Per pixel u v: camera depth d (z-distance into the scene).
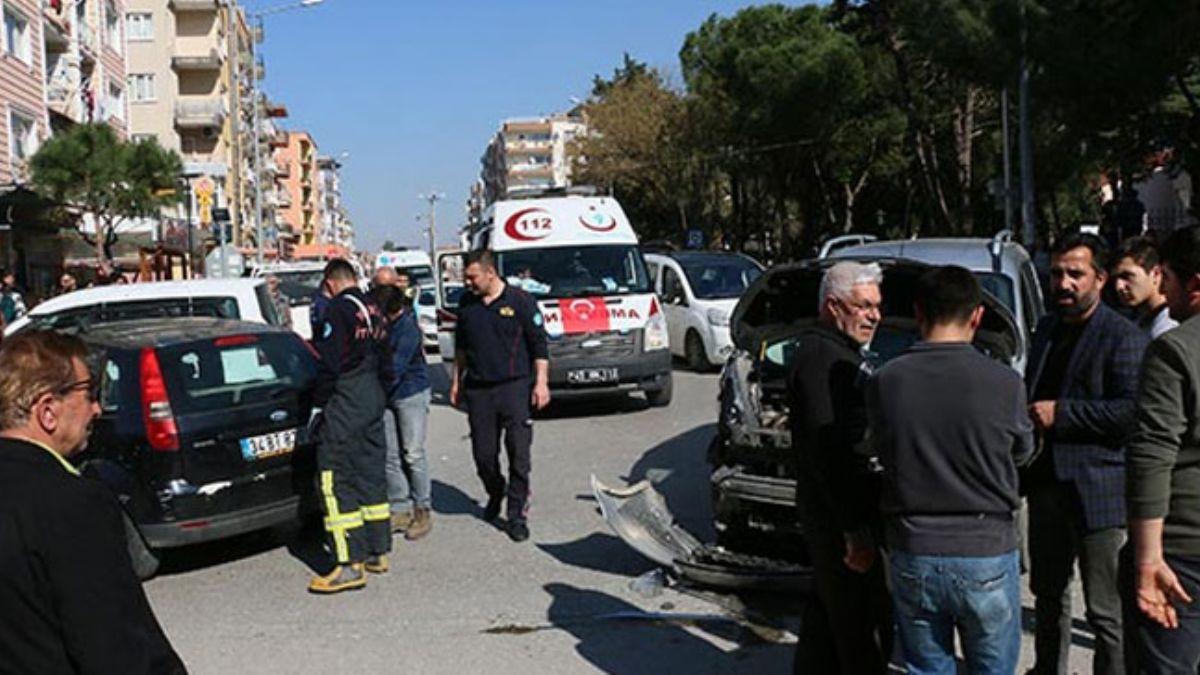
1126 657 3.75
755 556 6.63
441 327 17.25
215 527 7.08
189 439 7.02
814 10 47.06
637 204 63.41
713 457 7.09
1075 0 18.44
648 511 7.16
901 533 3.68
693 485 9.66
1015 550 3.65
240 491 7.20
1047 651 4.70
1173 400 3.38
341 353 6.92
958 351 3.68
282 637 6.08
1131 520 3.46
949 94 39.84
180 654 5.84
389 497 8.23
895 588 3.77
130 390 7.08
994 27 19.61
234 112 44.62
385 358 7.25
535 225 14.62
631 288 14.20
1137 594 3.46
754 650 5.63
